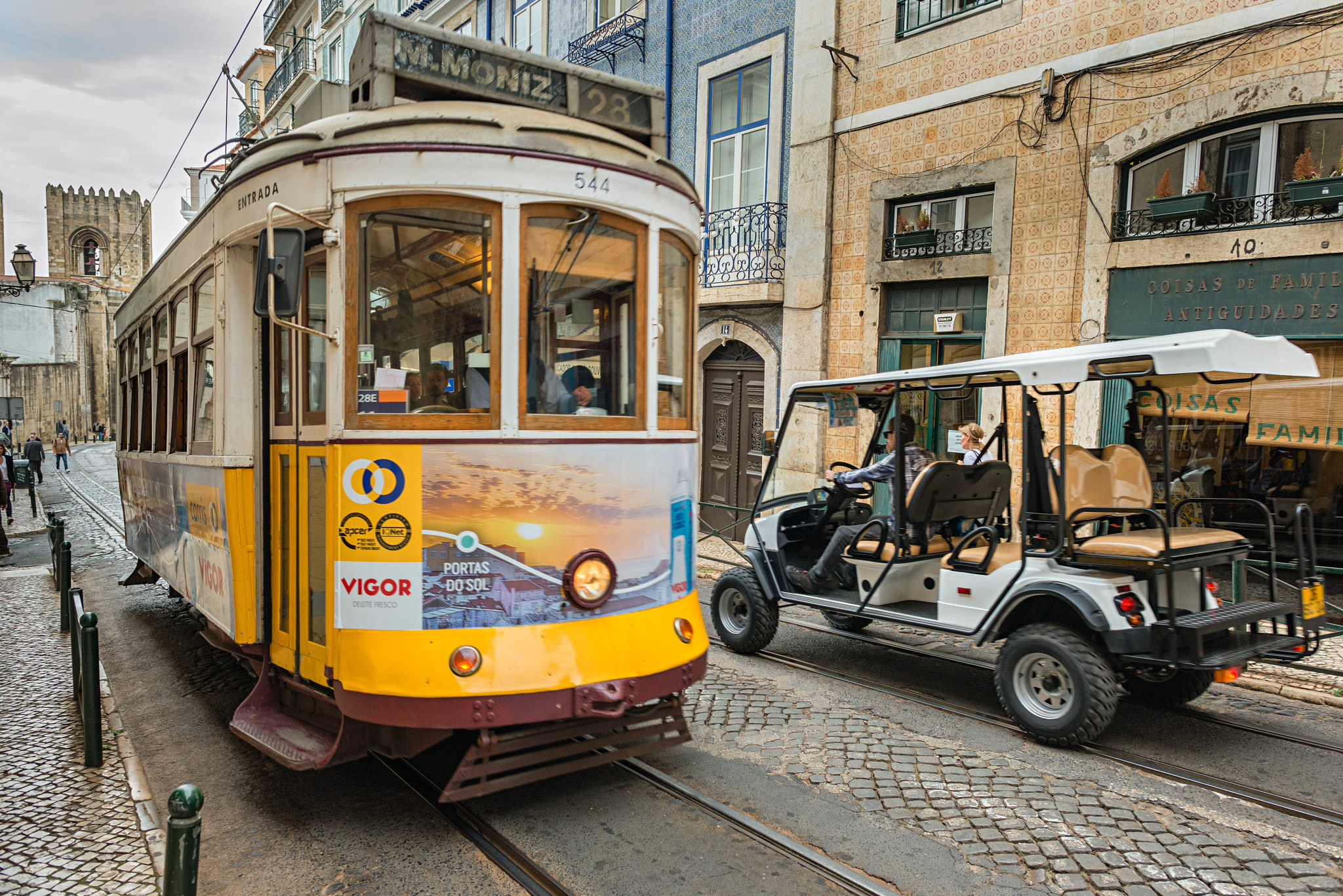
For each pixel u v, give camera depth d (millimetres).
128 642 7770
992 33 9422
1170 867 3535
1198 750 4805
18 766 4707
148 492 7340
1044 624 5004
